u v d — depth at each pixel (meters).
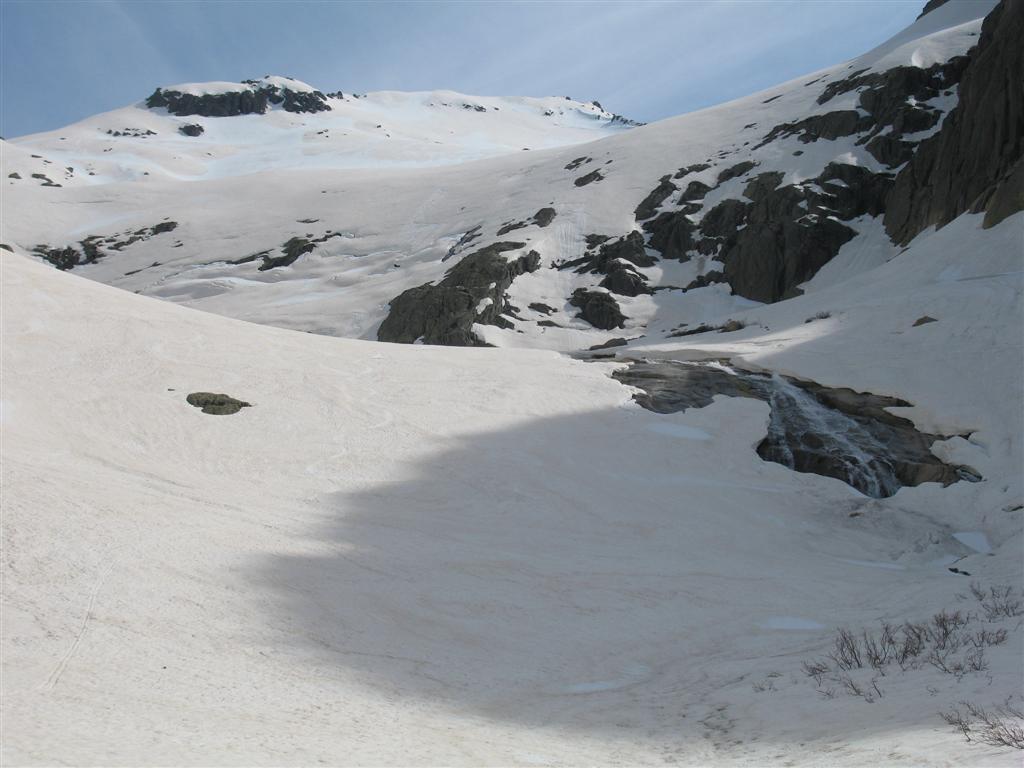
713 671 8.37
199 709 6.09
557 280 65.81
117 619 8.36
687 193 71.38
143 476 15.51
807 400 23.89
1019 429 20.25
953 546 16.58
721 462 20.28
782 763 5.02
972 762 4.25
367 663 8.12
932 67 67.75
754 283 60.03
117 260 103.38
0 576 9.07
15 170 141.62
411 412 21.27
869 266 56.38
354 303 70.94
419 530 14.59
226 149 188.75
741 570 13.91
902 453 21.06
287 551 11.68
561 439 20.58
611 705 7.18
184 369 21.66
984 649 7.63
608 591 11.99
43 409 18.14
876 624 10.08
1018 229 33.12
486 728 6.28
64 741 4.84
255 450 18.17
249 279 90.00
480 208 89.62
